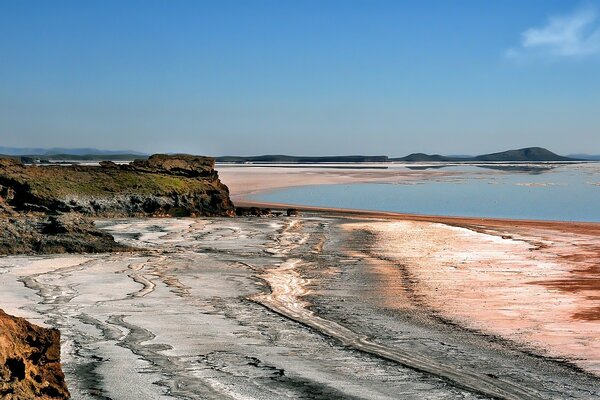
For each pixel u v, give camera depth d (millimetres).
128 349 15172
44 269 26500
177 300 21094
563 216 50719
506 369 14148
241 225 42906
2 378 10055
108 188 50219
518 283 24172
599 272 26281
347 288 23453
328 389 12664
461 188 86500
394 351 15492
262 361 14461
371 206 60719
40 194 46656
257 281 24656
